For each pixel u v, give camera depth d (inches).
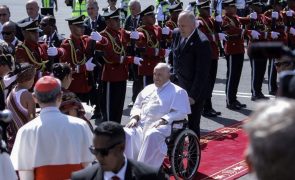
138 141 352.2
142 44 510.3
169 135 345.4
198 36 387.2
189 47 387.5
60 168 225.5
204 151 429.7
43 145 224.5
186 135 354.0
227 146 441.4
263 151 89.7
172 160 346.3
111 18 464.4
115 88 472.1
